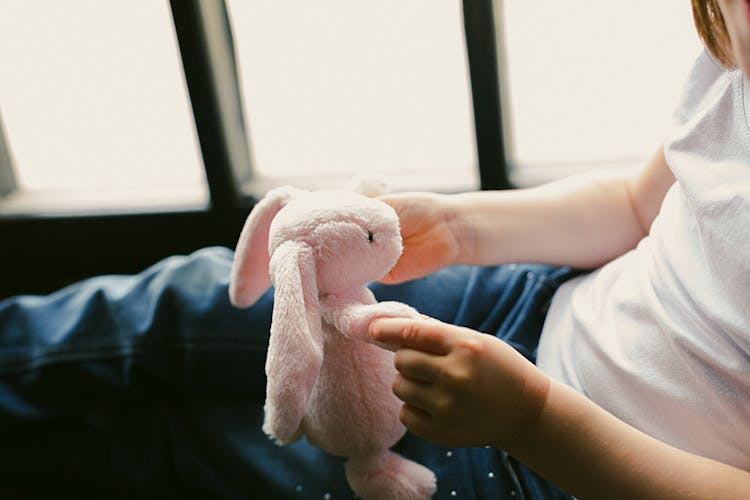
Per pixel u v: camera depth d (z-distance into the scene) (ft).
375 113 3.90
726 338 1.99
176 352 2.88
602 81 3.61
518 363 1.95
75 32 3.89
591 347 2.35
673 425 2.09
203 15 3.46
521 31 3.53
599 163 3.66
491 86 3.33
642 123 3.66
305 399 1.82
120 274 4.07
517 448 1.99
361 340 2.00
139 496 2.96
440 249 2.61
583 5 3.46
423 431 1.97
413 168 3.92
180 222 3.86
